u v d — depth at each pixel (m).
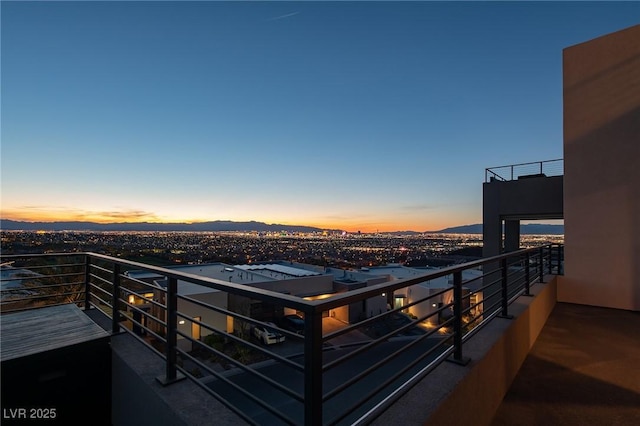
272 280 21.39
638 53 6.09
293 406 7.30
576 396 2.92
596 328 4.95
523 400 2.86
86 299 4.41
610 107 6.35
